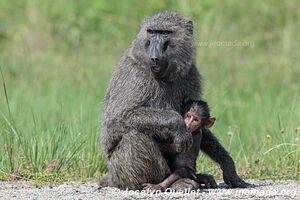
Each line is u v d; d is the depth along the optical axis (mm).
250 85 20844
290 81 21828
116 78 11922
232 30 25547
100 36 26969
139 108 11570
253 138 15891
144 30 11875
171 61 11781
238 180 12195
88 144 14297
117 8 28094
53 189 11883
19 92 19344
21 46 25875
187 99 12109
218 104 18266
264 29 26125
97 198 10867
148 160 11484
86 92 19578
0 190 12062
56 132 14531
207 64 22391
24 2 28922
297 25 25891
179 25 11930
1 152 14016
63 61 23766
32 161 13773
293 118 16078
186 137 11305
